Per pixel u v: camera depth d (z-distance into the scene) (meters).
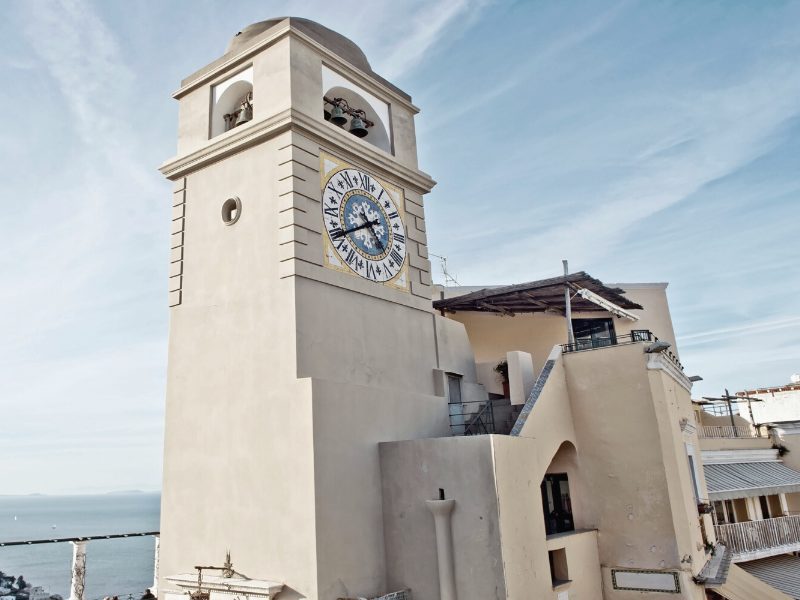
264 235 17.45
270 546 15.04
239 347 17.09
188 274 18.98
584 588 18.50
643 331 20.81
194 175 19.84
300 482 14.84
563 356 21.44
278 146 17.84
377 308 18.92
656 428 19.41
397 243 20.38
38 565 72.62
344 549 14.88
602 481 20.03
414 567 15.40
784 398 40.38
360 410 16.39
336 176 18.70
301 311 16.34
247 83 19.86
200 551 16.31
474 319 30.20
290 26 18.38
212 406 17.20
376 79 21.41
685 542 18.72
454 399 21.91
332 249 17.89
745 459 33.66
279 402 15.78
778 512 33.38
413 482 15.79
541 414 19.03
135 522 180.38
